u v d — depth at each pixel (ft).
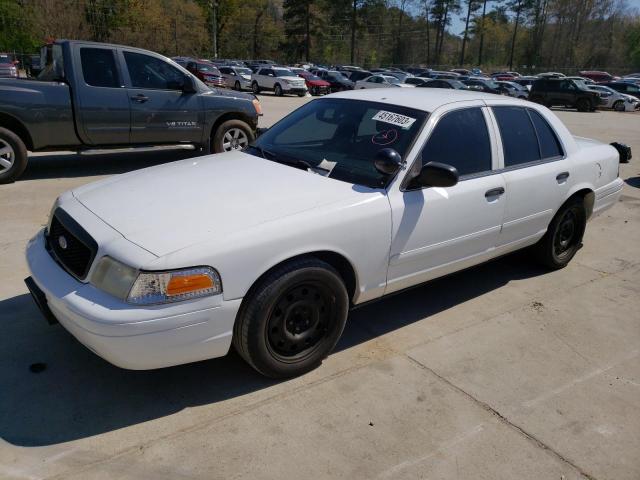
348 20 276.82
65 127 23.38
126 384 10.03
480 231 12.86
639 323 13.44
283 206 9.96
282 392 10.02
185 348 8.77
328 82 113.60
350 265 10.60
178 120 26.25
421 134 11.64
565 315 13.69
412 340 12.10
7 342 11.07
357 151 11.89
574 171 15.35
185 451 8.48
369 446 8.78
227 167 11.93
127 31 185.57
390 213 10.80
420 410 9.72
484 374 10.94
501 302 14.24
